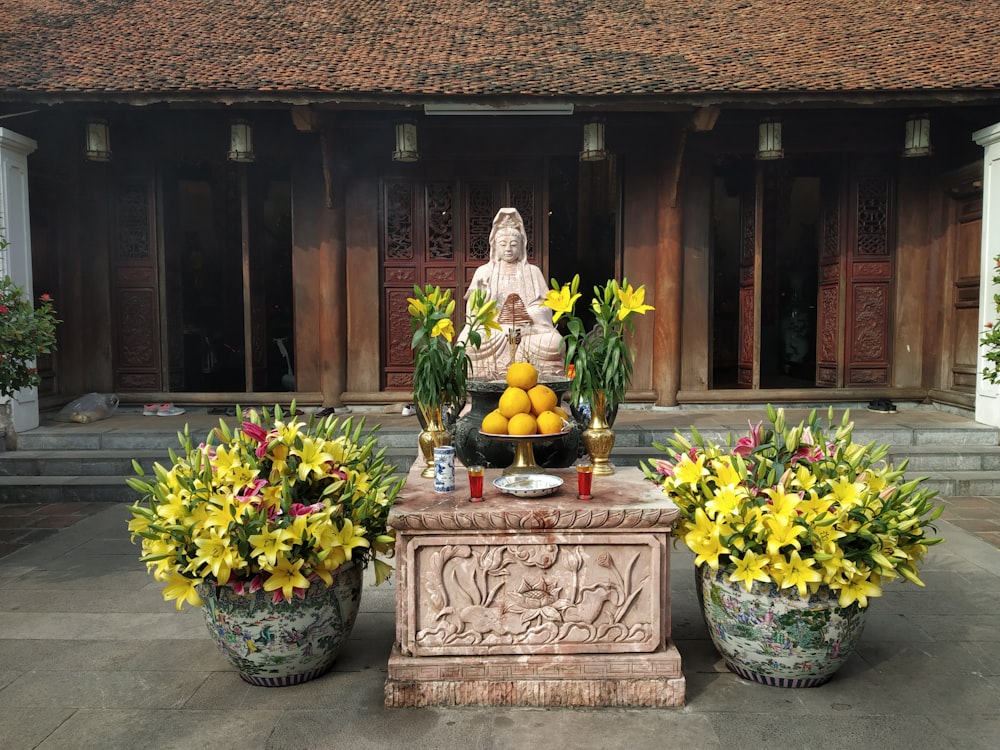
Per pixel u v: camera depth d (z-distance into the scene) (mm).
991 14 7918
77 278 8094
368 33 7754
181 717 2736
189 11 8203
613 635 2824
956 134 7809
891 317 8258
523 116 7699
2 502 6023
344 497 2979
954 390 7801
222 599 2828
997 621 3621
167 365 8320
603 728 2650
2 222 6504
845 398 8148
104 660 3215
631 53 7285
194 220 9695
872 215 8219
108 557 4648
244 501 2770
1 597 3973
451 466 3096
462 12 8422
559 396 4379
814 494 2783
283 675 2932
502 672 2797
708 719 2709
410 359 8297
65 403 7973
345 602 3021
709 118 6789
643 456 6406
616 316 3455
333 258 8000
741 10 8414
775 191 10648
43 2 8359
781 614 2805
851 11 8211
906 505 3039
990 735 2604
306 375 8297
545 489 2967
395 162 8102
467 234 8164
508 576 2812
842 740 2570
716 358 10422
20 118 7316
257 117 7891
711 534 2863
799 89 6422
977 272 7391
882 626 3566
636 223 8117
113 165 8141
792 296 10734
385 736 2602
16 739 2588
